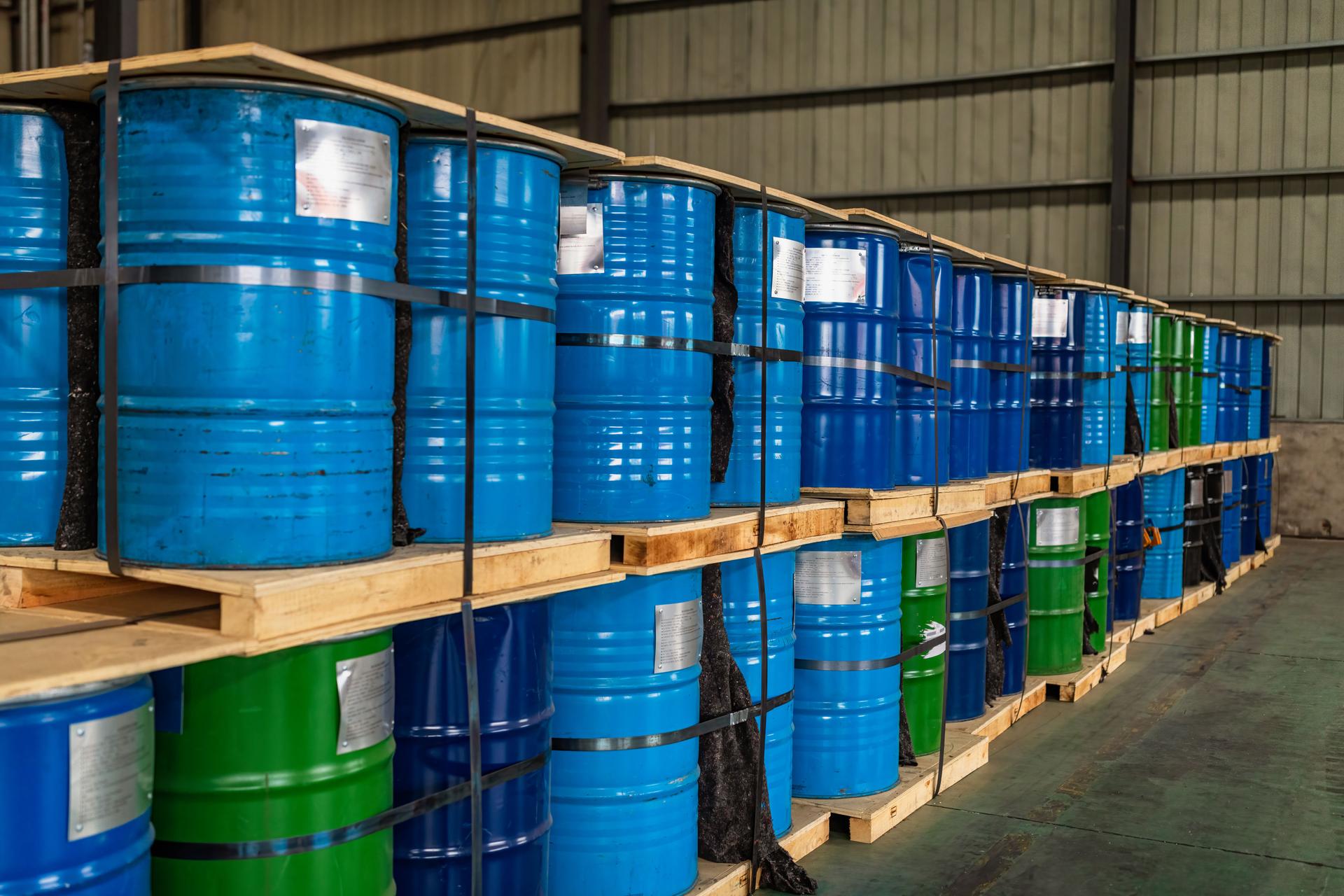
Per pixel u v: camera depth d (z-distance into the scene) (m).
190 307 2.27
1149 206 13.32
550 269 2.89
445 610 2.54
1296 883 3.81
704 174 3.23
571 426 3.22
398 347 2.64
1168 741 5.39
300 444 2.33
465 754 2.65
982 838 4.14
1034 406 6.29
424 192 2.69
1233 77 12.91
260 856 2.26
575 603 3.14
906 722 4.55
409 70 15.90
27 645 2.12
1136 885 3.78
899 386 4.59
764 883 3.65
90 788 1.95
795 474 3.86
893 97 14.06
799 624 4.12
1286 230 12.85
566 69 15.11
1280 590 9.78
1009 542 5.63
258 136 2.27
